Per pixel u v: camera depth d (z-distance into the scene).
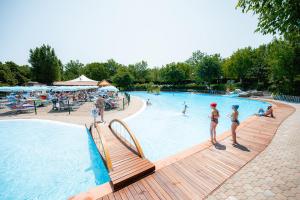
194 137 11.31
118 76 55.50
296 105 18.86
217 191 4.07
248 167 5.16
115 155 6.12
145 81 65.75
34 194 5.73
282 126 9.78
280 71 23.62
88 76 73.88
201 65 42.53
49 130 11.45
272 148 6.57
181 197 3.88
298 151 6.25
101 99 11.83
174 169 5.10
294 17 3.61
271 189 4.09
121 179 4.31
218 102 27.17
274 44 24.55
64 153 8.64
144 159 5.62
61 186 6.11
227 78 49.06
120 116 14.73
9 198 5.54
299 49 21.20
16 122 13.08
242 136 7.97
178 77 50.44
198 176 4.71
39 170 7.14
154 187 4.26
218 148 6.59
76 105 20.41
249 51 42.56
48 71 46.78
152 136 11.32
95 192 4.11
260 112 13.31
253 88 38.56
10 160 8.00
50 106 20.66
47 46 46.81
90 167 7.37
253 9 4.38
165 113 18.50
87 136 10.58
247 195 3.89
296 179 4.47
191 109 21.36
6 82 50.44
